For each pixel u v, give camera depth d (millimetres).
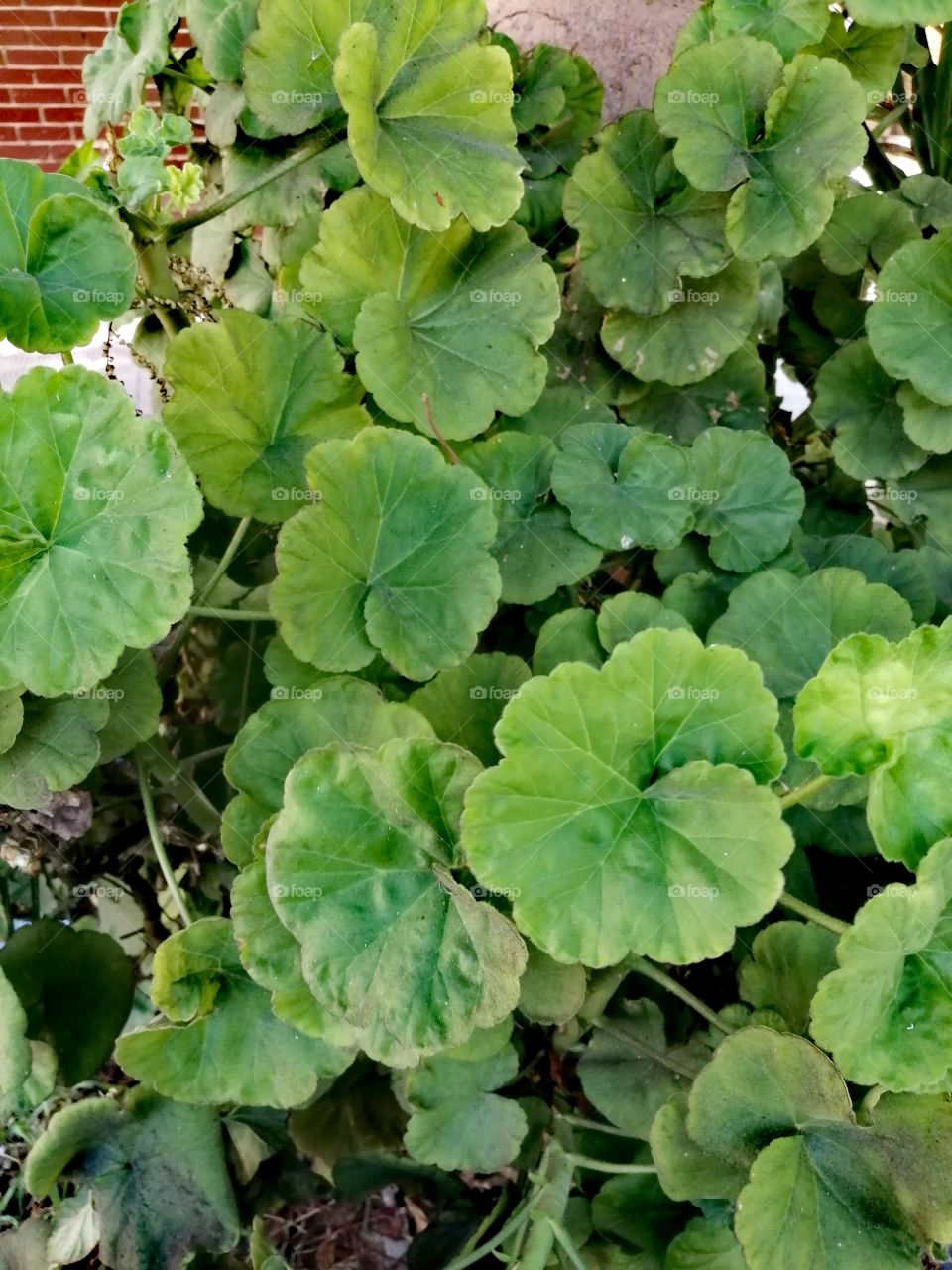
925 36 513
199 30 466
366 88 357
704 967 493
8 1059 370
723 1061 354
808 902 450
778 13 439
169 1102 421
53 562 341
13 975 435
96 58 559
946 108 513
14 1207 545
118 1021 448
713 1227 413
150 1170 415
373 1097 510
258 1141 505
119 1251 406
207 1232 418
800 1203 349
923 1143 358
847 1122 345
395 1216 638
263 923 347
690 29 460
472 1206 507
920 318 447
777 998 413
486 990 330
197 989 382
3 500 333
